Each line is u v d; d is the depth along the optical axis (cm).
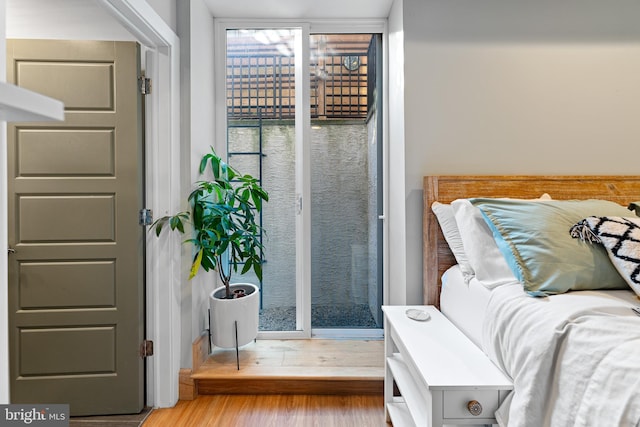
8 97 40
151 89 183
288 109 248
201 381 196
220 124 241
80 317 179
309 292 243
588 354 90
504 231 138
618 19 192
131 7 146
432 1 191
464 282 157
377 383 194
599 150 193
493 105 192
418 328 153
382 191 244
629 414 75
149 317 186
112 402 180
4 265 92
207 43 223
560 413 92
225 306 201
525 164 193
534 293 121
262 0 215
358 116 249
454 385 108
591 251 127
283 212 250
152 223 185
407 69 192
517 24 192
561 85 192
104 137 179
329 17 235
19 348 176
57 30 192
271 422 171
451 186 187
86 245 179
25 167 176
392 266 230
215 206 199
